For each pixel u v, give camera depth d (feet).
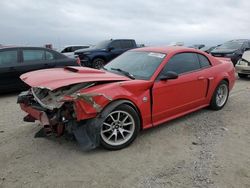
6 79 25.88
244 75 36.70
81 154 13.12
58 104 12.25
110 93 12.76
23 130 16.26
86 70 14.40
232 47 45.70
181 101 16.53
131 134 13.85
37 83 12.92
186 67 17.01
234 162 12.50
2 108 21.59
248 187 10.63
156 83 14.78
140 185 10.72
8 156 13.01
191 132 15.94
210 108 19.89
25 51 27.17
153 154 13.21
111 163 12.34
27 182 10.92
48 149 13.65
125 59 17.48
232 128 16.71
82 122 12.86
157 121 15.44
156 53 16.70
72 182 10.92
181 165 12.19
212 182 10.91
